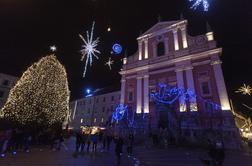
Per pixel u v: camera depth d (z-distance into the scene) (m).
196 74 25.62
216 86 23.23
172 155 12.58
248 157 12.66
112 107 43.72
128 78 33.47
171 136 20.83
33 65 18.14
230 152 16.02
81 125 50.56
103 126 43.28
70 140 26.05
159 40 32.09
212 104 22.69
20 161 8.55
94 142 15.11
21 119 16.02
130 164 9.02
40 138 17.11
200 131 21.27
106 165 8.49
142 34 35.09
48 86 18.00
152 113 27.33
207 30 27.31
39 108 16.92
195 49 27.12
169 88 27.14
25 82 17.09
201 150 15.92
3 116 16.41
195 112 23.16
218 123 20.98
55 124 18.42
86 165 8.33
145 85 30.20
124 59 36.00
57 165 8.01
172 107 24.66
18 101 16.41
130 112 29.78
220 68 23.73
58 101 18.59
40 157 10.02
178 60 27.89
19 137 13.56
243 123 32.41
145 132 25.23
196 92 24.53
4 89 38.59
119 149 9.08
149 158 11.19
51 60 19.12
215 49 24.72
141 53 33.88
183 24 29.80
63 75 19.78
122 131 27.53
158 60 30.61
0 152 11.31
